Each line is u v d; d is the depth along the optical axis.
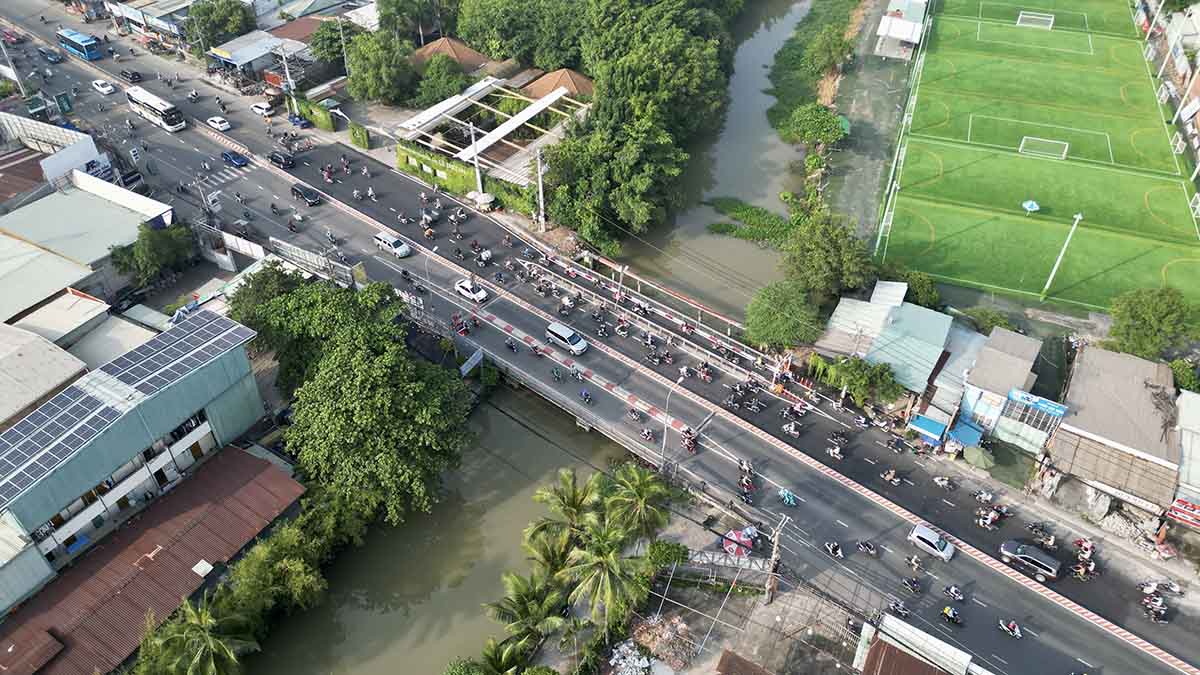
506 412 96.31
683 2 153.38
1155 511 79.44
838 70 161.50
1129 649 71.62
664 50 133.00
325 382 79.50
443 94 144.25
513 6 154.75
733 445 89.56
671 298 110.56
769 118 151.38
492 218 123.75
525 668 69.12
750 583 77.31
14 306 96.38
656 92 127.50
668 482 84.19
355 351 82.06
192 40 157.12
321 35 152.62
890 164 136.62
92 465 71.94
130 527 75.69
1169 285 110.19
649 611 75.31
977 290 109.88
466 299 107.94
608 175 118.19
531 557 75.62
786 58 172.12
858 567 78.25
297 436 79.19
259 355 99.75
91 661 65.62
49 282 100.44
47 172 117.12
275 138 140.88
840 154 139.38
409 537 83.62
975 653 71.12
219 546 74.19
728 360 99.19
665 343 102.12
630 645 72.31
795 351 98.88
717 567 78.25
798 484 85.62
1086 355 92.00
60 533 71.44
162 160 134.00
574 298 108.44
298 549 73.62
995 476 86.25
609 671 70.69
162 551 73.19
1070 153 137.75
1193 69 154.75
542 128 136.88
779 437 90.50
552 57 152.50
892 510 83.25
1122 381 88.00
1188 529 80.69
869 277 101.69
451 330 102.56
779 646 72.38
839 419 92.62
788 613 74.88
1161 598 75.06
